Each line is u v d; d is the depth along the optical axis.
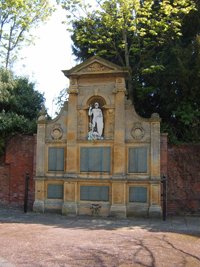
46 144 19.03
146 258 9.52
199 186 18.47
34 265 8.78
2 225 14.35
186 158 18.70
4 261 9.06
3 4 26.16
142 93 20.84
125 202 17.66
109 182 17.98
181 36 21.47
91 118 18.56
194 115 19.55
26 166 20.08
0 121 20.38
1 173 20.53
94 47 23.16
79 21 21.36
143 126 18.03
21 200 19.92
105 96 18.45
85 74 18.56
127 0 19.81
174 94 20.02
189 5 20.42
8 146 20.41
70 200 18.20
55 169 18.80
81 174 18.36
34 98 23.00
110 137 18.25
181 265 9.02
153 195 17.48
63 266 8.73
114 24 20.47
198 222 16.22
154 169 17.58
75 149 18.48
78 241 11.47
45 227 14.12
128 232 13.32
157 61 20.80
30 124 20.58
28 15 27.25
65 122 18.92
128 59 21.12
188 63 19.28
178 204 18.42
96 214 17.91
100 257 9.56
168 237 12.23
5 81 22.66
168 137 18.94
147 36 21.98
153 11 21.31
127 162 18.00
